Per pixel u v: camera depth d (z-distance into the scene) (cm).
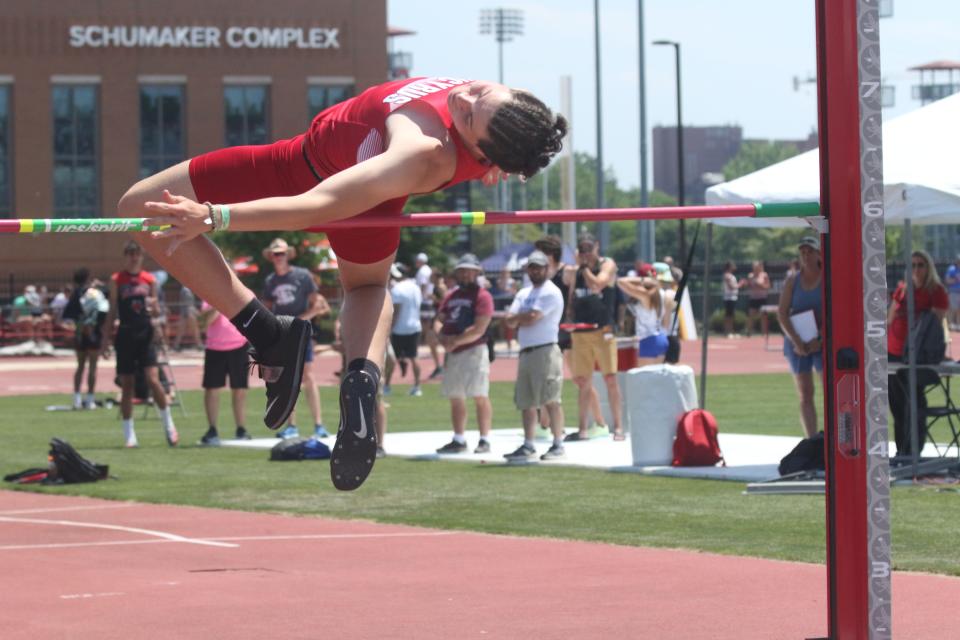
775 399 2695
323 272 5322
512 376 3606
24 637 792
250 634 800
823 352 607
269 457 1830
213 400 2016
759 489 1409
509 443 1959
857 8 590
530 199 19238
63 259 6881
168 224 515
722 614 842
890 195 1387
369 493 1458
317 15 7175
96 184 6975
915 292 1542
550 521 1249
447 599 901
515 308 1750
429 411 2573
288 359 602
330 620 838
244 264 5025
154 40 7000
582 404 1962
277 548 1121
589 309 1945
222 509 1361
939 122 1444
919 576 966
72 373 4128
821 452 1445
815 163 1472
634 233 19888
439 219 573
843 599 602
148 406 2541
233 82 7094
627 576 977
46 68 6881
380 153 565
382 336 623
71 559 1073
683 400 1642
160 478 1611
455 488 1488
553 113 572
